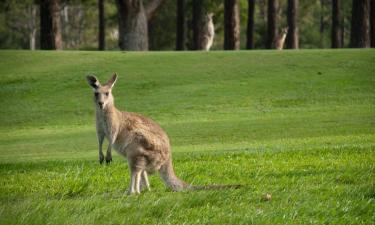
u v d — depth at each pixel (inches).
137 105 1274.6
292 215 443.8
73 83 1413.6
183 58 1528.1
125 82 1391.5
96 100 529.7
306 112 1182.9
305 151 742.5
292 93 1310.3
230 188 511.2
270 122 1089.4
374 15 2092.8
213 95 1312.7
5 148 947.3
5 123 1220.5
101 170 661.3
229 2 1908.2
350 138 893.8
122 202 474.0
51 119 1242.6
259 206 471.8
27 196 536.1
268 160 692.1
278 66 1451.8
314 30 3041.3
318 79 1374.3
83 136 1042.7
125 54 1582.2
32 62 1545.3
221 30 2544.3
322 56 1503.4
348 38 3371.1
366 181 560.4
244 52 1573.6
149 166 515.2
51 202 464.4
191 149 843.4
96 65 1496.1
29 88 1400.1
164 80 1400.1
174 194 499.5
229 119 1146.7
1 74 1473.9
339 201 483.2
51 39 1882.4
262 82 1371.8
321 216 446.3
